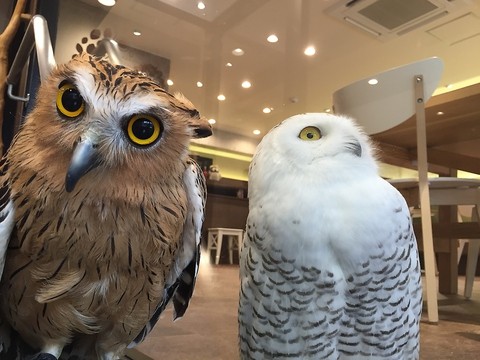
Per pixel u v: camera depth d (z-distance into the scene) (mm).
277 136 701
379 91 1326
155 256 541
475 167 2021
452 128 1779
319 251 623
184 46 2828
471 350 1060
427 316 1345
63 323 541
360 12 2465
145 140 516
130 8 2078
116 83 518
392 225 625
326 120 697
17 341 627
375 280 621
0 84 1042
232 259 1745
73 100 502
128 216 513
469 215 2189
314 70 3076
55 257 505
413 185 1544
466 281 2010
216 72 3176
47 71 650
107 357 608
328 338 645
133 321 575
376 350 651
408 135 1689
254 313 682
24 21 1196
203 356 969
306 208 625
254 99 3398
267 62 3227
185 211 585
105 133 495
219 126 3309
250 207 708
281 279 644
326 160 657
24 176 513
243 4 2605
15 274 533
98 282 520
